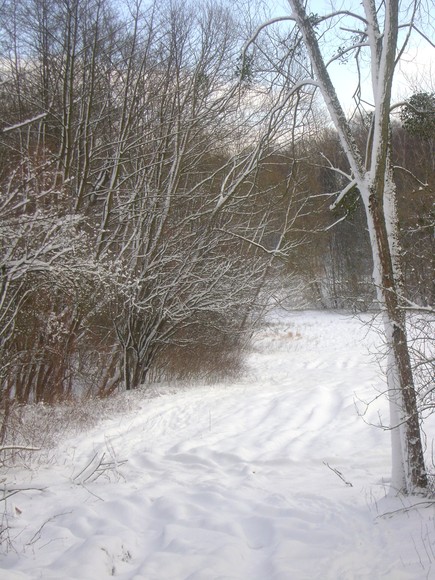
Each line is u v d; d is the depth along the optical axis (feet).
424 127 23.15
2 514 21.16
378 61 21.17
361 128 28.45
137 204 50.62
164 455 30.22
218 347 57.72
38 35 48.06
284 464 27.91
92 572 15.88
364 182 20.74
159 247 49.78
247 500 22.34
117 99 50.70
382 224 20.48
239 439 32.65
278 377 55.88
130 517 20.86
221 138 53.93
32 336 37.68
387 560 15.49
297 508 20.59
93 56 43.55
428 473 20.81
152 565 16.08
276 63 26.27
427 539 16.25
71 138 43.60
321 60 21.30
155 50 50.49
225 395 45.73
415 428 20.02
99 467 27.50
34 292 33.63
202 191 53.98
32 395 43.34
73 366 46.78
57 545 18.47
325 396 41.91
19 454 28.04
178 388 49.39
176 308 50.78
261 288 59.26
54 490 24.30
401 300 20.30
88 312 43.65
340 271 120.16
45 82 48.08
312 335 90.84
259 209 57.31
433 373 20.63
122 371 49.93
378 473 24.98
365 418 35.53
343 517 19.34
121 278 44.65
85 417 36.86
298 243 55.01
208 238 51.57
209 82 52.49
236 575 15.58
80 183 45.29
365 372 53.83
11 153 41.81
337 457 28.07
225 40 52.85
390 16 19.92
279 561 15.94
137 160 51.29
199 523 19.75
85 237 32.30
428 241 23.79
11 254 27.07
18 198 30.48
